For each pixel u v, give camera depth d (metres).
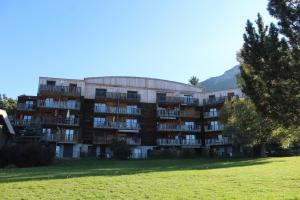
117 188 20.64
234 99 68.44
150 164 49.00
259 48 20.30
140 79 90.12
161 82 91.50
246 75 21.20
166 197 17.61
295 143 75.62
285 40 19.91
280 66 19.62
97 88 82.56
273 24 20.47
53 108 76.12
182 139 85.25
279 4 20.22
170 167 39.38
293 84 19.62
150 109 85.94
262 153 66.25
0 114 53.16
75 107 77.00
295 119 19.91
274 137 60.06
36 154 47.59
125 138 79.81
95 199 17.39
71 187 21.06
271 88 20.00
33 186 21.42
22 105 77.69
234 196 17.56
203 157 76.75
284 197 17.09
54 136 73.00
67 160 60.69
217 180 24.05
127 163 52.44
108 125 79.62
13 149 47.22
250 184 21.94
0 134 52.78
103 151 78.75
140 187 20.97
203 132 88.00
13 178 26.47
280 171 29.98
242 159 59.91
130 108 82.62
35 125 63.72
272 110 20.27
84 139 78.44
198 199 16.95
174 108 87.50
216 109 87.31
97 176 26.95
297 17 19.86
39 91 76.56
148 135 84.19
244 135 62.72
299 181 22.97
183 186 21.27
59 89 77.62
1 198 17.72
